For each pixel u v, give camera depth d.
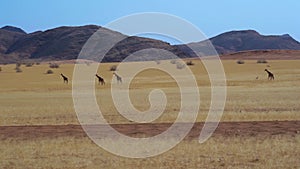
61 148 22.28
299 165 18.31
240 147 21.78
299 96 44.56
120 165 18.89
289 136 24.33
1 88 65.25
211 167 18.30
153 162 19.34
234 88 56.03
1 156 20.75
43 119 32.53
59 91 58.25
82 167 18.62
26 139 24.77
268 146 21.86
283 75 74.56
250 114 32.84
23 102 45.31
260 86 57.78
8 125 29.88
